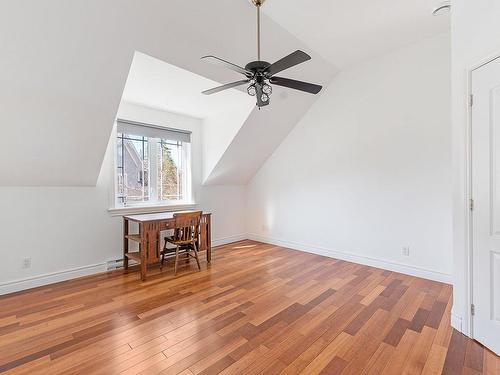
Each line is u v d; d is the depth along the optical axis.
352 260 3.75
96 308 2.44
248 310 2.40
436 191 2.97
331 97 3.86
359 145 3.60
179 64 2.59
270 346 1.88
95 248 3.41
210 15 2.21
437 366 1.67
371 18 2.55
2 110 2.21
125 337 1.99
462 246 2.01
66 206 3.18
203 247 3.75
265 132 4.20
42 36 1.90
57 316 2.29
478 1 1.84
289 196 4.55
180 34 2.30
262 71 1.93
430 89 2.97
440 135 2.92
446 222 2.91
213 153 4.41
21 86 2.12
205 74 2.83
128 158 3.81
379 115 3.39
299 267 3.56
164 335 2.01
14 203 2.85
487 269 1.83
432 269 3.03
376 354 1.79
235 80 3.05
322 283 3.00
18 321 2.21
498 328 1.76
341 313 2.33
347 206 3.77
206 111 4.16
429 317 2.25
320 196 4.10
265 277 3.21
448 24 2.68
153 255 3.22
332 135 3.89
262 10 2.33
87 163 3.03
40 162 2.75
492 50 1.75
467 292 1.97
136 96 3.46
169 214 3.72
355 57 3.36
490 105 1.78
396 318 2.24
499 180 1.74
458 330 2.05
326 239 4.06
